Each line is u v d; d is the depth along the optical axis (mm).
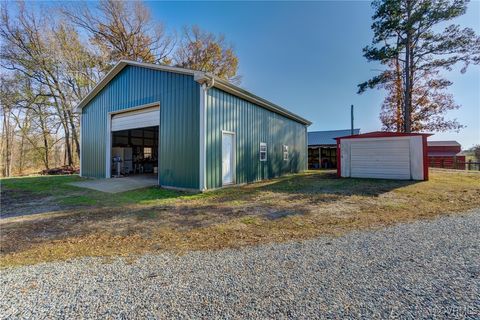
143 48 20375
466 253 2785
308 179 10641
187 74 7754
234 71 24672
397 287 2078
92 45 18469
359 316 1694
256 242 3266
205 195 6969
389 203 5645
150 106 9078
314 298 1927
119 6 18516
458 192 6938
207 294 2014
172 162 8195
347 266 2492
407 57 14602
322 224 4070
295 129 14805
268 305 1844
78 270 2510
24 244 3299
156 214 4867
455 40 13141
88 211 5184
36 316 1756
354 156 10758
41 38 16625
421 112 17172
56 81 18188
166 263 2648
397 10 13891
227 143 8609
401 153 9797
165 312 1781
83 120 12211
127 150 13664
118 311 1804
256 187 8469
